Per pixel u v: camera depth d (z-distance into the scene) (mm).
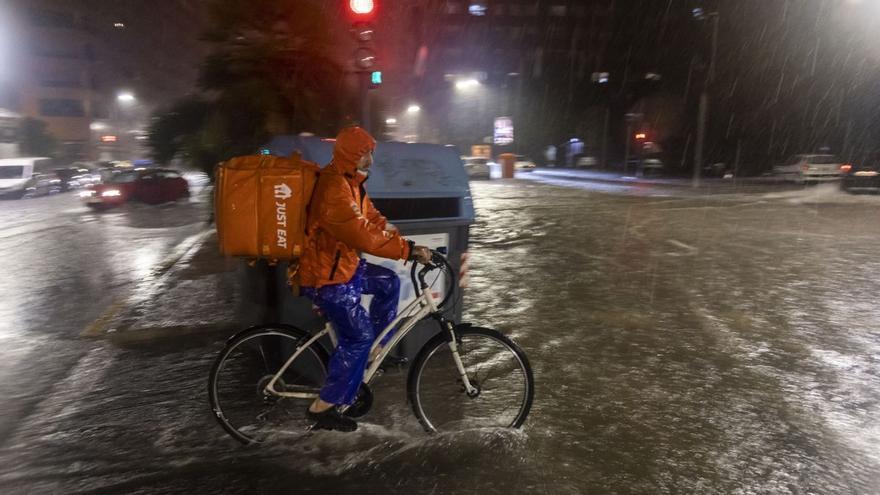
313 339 3896
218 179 3533
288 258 3545
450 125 73188
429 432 4039
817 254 10914
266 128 7441
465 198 5051
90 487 3514
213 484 3543
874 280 8828
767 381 5113
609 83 62406
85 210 21797
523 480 3582
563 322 6762
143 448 3955
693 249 11516
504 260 10523
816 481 3615
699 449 3969
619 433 4168
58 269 10094
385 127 9148
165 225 16578
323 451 3877
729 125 43219
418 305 3922
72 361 5555
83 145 65875
